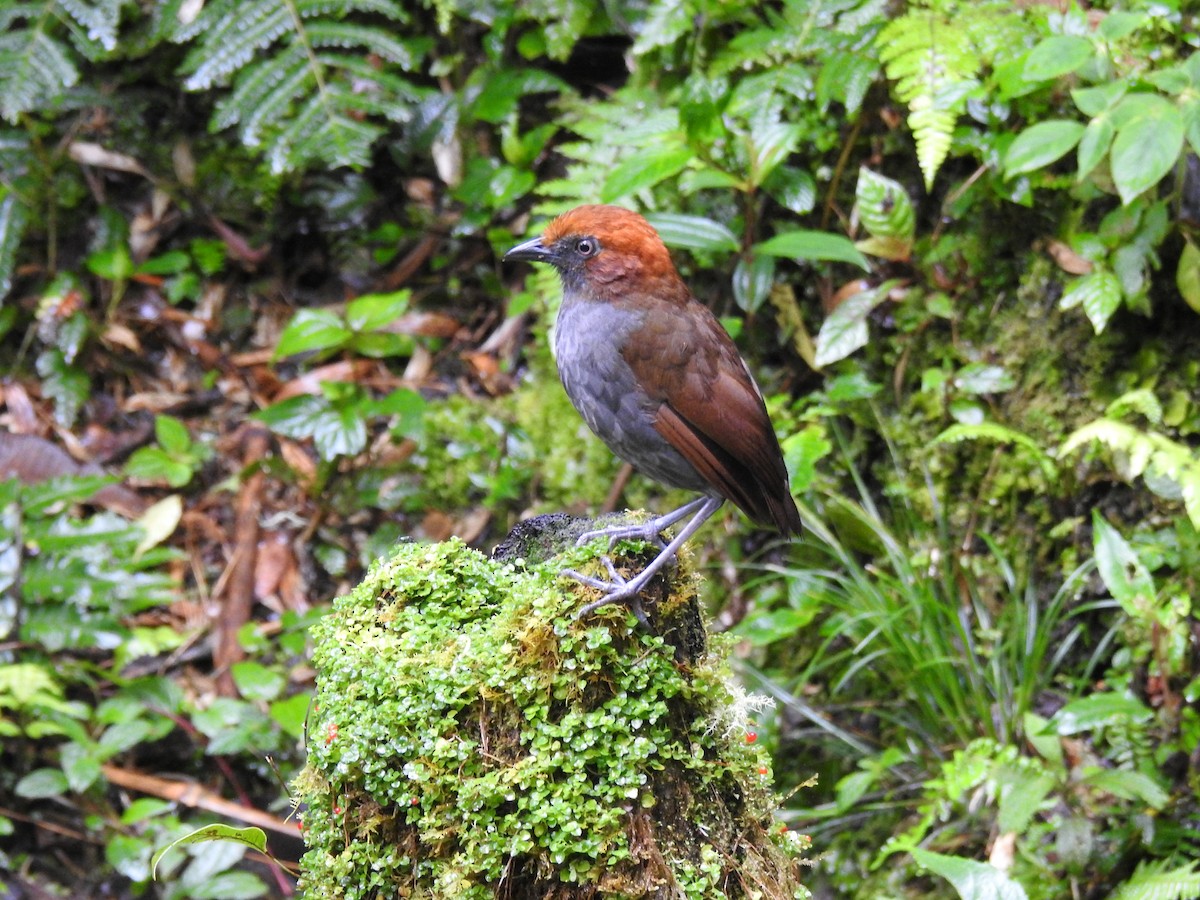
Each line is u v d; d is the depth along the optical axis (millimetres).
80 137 11242
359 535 10586
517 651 5043
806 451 8672
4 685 8828
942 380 9430
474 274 11500
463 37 11383
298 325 9602
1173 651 8070
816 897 8727
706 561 9859
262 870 9125
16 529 9320
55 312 10891
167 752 9516
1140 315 8969
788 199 9664
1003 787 7781
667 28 9867
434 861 4992
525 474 10523
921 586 9023
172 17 10602
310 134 10125
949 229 9539
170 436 10578
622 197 9516
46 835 9156
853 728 9289
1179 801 7863
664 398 6422
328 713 5230
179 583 10148
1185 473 7797
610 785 4898
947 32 8867
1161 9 8742
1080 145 8180
